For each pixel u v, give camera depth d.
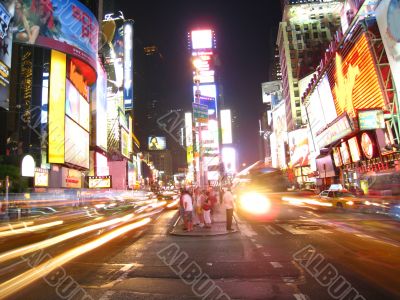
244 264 9.56
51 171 54.81
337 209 28.77
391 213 23.06
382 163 41.19
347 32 45.47
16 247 13.23
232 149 72.38
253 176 43.38
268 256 10.55
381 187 28.91
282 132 122.31
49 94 55.59
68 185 60.31
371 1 41.28
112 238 15.46
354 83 46.53
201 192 19.75
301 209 29.92
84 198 55.78
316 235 14.50
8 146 51.12
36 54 56.34
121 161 101.69
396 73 37.78
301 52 112.75
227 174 46.03
